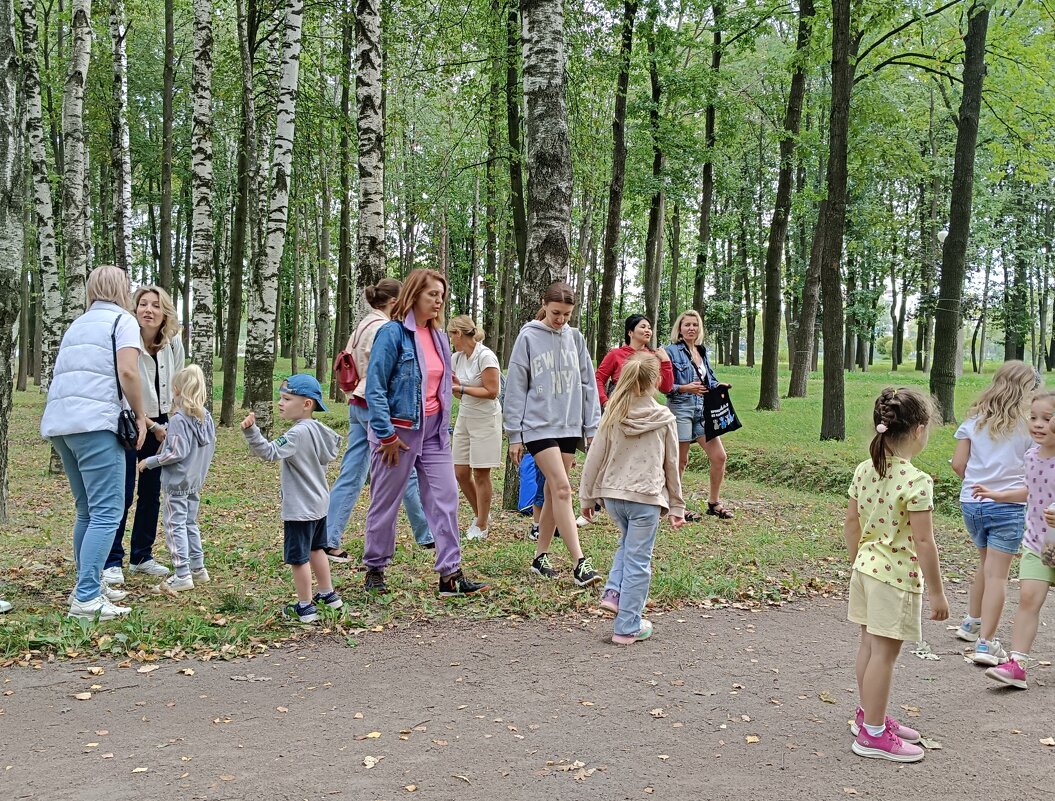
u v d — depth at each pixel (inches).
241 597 219.3
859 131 746.2
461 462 302.7
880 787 126.3
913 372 1354.6
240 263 775.7
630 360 198.1
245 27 685.3
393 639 194.1
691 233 1400.1
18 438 612.4
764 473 512.7
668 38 725.3
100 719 145.6
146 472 241.0
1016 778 130.4
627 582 195.3
